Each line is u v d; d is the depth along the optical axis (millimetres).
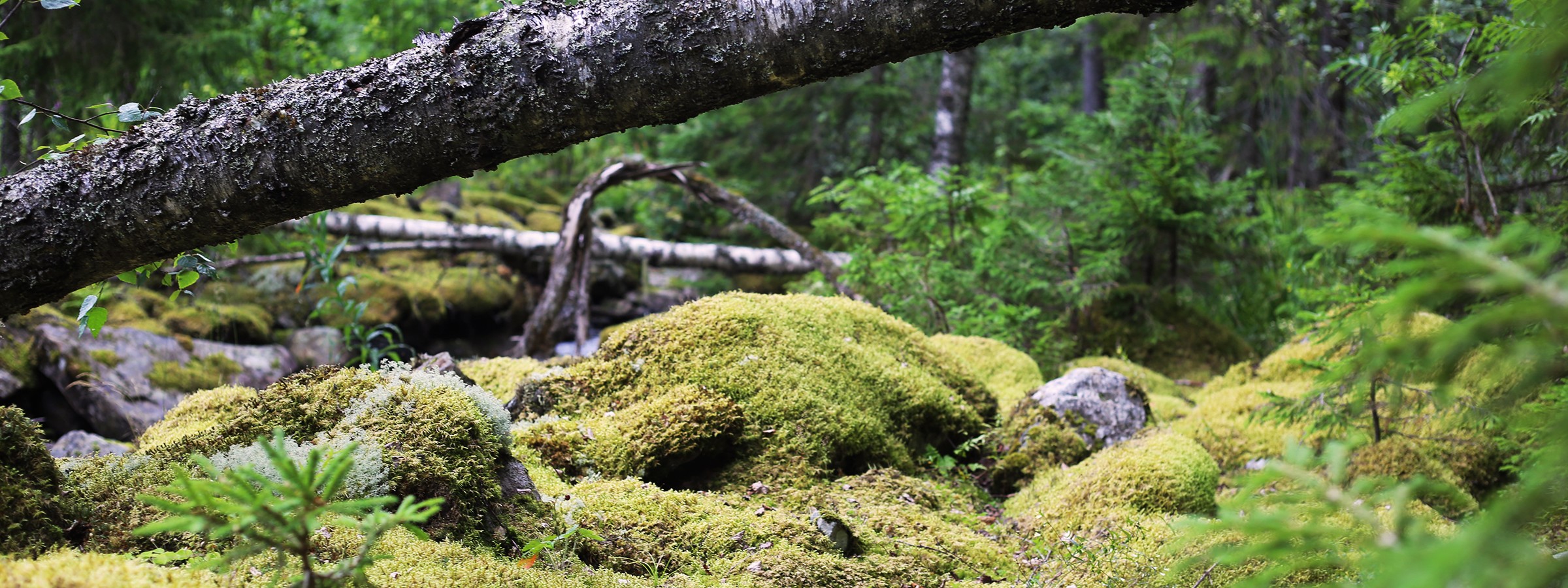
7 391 5344
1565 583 854
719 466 3580
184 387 5988
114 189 2354
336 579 1465
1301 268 6699
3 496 1884
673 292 10672
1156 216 7465
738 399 3766
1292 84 9930
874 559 3047
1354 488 1119
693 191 7785
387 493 2357
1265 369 5691
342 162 2371
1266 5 9891
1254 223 7691
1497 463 3939
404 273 9156
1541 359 949
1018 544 3469
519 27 2340
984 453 4230
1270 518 1111
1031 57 18625
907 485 3730
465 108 2340
